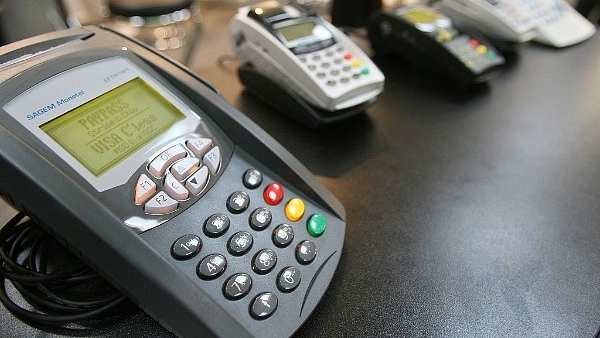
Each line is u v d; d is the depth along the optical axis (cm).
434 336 35
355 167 52
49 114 31
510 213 47
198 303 29
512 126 62
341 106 54
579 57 81
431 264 41
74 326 34
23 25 93
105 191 31
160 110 38
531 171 53
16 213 42
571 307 38
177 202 34
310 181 40
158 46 150
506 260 42
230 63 73
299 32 57
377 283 39
